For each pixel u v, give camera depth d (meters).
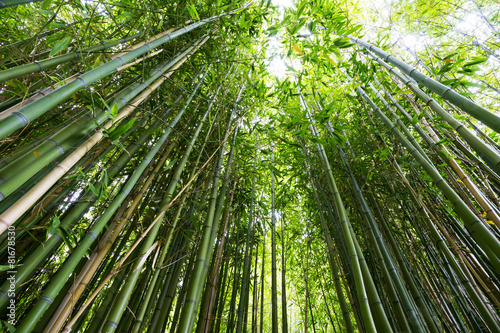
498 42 3.01
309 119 2.39
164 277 2.14
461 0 3.19
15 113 0.74
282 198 3.54
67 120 1.29
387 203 2.76
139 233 1.61
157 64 1.98
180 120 2.38
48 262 1.63
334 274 1.93
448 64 1.86
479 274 1.75
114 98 1.37
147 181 1.59
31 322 0.81
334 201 1.96
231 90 2.85
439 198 2.47
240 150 3.06
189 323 1.23
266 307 5.21
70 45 1.60
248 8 2.43
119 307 1.05
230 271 3.11
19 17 2.02
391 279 1.85
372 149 2.71
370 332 1.24
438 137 2.25
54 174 0.86
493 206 1.99
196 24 1.84
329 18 2.28
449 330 1.99
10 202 1.11
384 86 2.44
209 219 1.72
